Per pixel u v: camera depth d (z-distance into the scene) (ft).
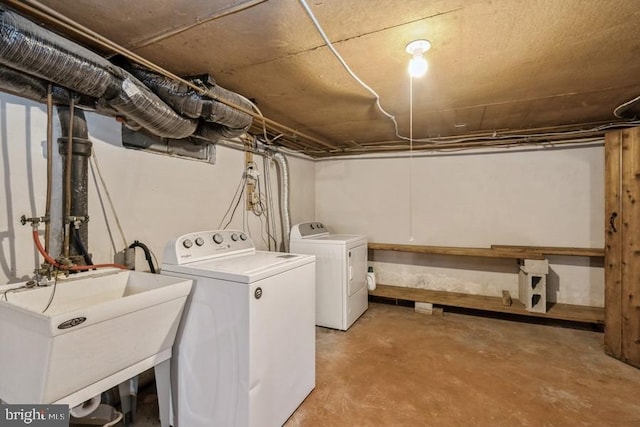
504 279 11.46
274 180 11.41
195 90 5.45
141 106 4.97
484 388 6.66
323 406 6.12
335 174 14.02
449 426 5.52
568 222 10.58
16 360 3.86
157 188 7.07
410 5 3.99
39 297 4.47
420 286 12.73
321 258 10.19
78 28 3.91
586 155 10.33
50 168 4.52
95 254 5.89
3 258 4.71
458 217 12.03
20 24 3.54
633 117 8.77
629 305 7.65
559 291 10.77
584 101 7.49
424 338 9.25
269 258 6.43
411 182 12.73
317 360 7.91
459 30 4.56
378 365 7.65
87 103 5.01
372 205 13.41
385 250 13.19
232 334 5.02
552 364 7.67
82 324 3.70
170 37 4.69
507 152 11.30
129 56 4.46
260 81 6.33
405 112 8.36
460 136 10.82
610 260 8.05
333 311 10.00
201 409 5.35
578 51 5.16
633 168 7.54
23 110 4.90
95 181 5.89
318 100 7.38
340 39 4.79
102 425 5.32
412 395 6.44
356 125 9.64
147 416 5.88
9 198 4.77
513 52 5.19
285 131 9.85
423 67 5.16
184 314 5.50
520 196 11.16
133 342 4.55
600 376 7.11
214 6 3.96
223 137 7.06
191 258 5.87
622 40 4.81
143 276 5.59
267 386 5.25
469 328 10.02
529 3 3.95
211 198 8.56
